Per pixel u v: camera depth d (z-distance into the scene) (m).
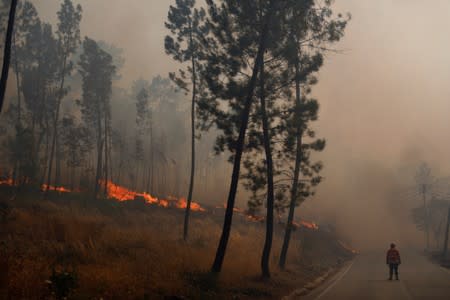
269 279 16.23
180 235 29.16
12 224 17.00
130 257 13.92
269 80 18.58
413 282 19.11
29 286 7.78
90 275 9.67
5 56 12.74
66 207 27.88
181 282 11.27
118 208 34.28
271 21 16.75
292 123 18.22
